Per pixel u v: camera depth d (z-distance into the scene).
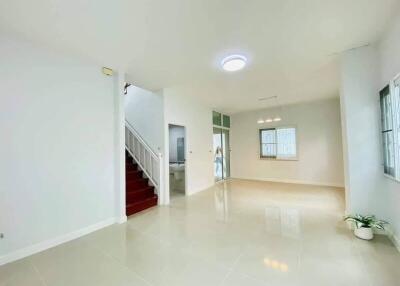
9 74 2.31
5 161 2.26
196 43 2.64
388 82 2.36
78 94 2.95
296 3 1.95
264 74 3.79
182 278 1.88
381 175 2.62
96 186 3.13
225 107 6.62
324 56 3.06
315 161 6.20
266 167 7.09
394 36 2.20
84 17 2.06
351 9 2.04
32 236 2.42
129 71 3.52
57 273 2.00
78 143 2.93
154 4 1.91
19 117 2.37
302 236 2.68
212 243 2.55
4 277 1.96
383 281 1.76
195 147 5.69
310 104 6.25
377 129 2.65
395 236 2.38
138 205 3.95
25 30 2.24
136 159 5.08
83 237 2.82
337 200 4.44
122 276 1.93
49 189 2.60
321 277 1.83
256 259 2.16
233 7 1.99
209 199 4.79
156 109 4.68
